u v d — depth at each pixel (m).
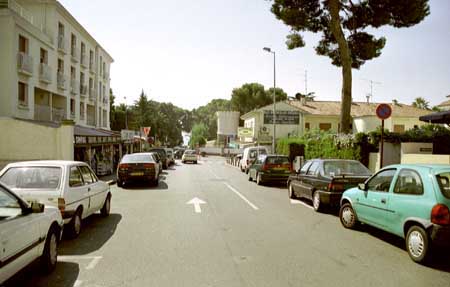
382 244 7.07
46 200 6.86
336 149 20.12
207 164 45.38
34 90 28.00
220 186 18.25
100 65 43.78
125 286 4.75
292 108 48.56
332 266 5.65
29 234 4.62
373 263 5.84
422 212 5.90
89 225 8.67
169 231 8.03
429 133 17.47
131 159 18.03
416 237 5.96
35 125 18.91
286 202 12.73
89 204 8.27
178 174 26.83
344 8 22.41
